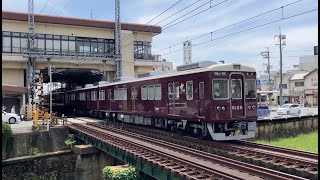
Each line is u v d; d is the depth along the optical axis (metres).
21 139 21.58
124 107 24.52
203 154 12.33
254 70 16.16
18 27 32.56
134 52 38.72
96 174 19.28
